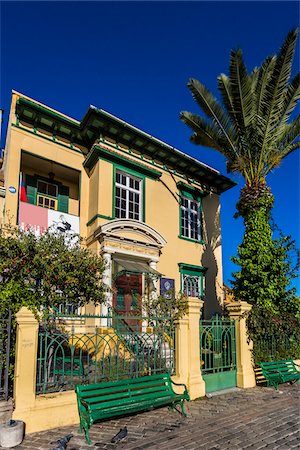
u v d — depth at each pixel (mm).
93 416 5543
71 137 14234
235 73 12750
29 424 5730
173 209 16547
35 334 6105
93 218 13461
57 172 14680
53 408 6023
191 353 8484
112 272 12891
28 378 5898
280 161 13891
